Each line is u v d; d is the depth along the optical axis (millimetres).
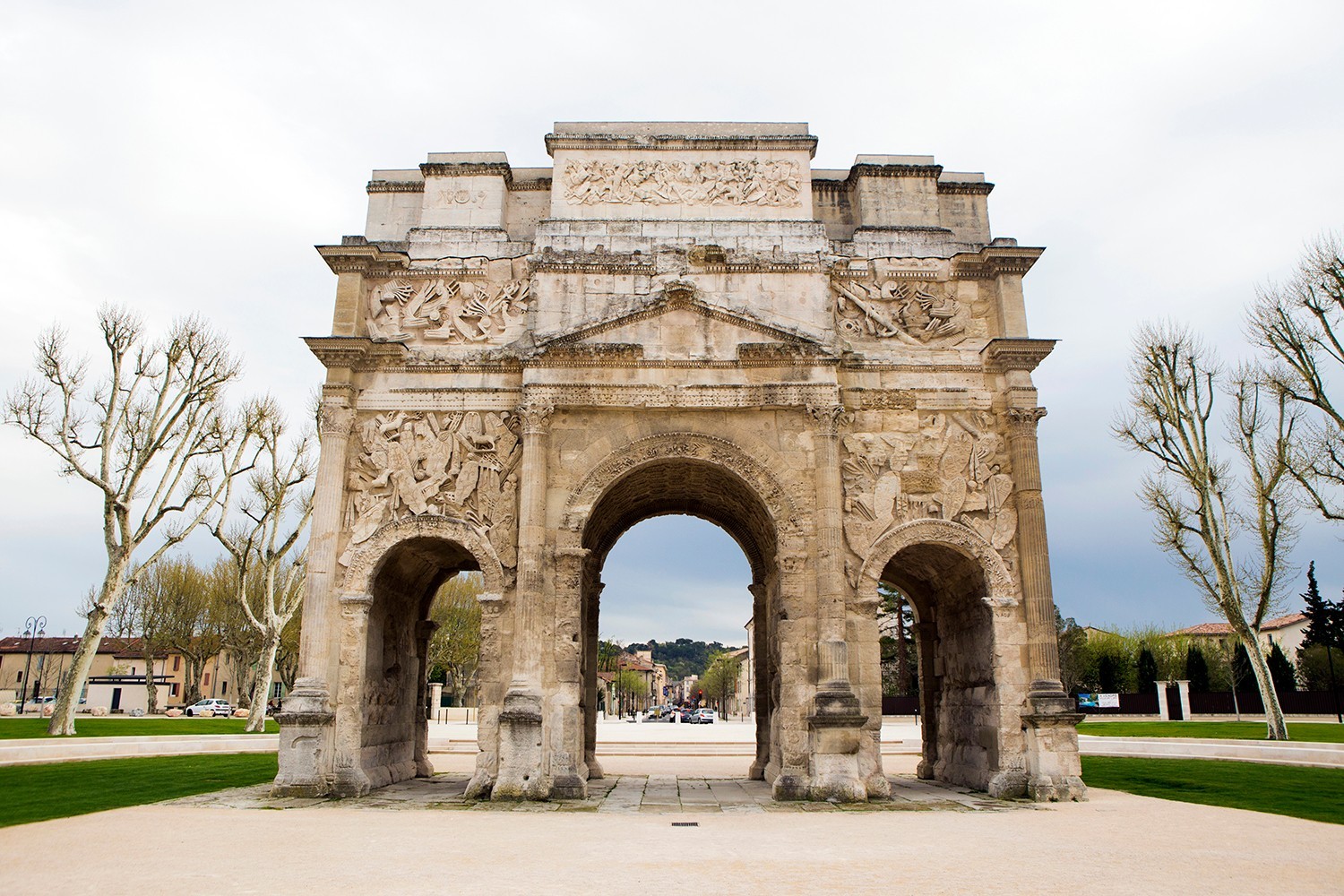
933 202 32625
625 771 37844
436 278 31391
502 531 28875
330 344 29484
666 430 29547
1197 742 40406
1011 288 31078
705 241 31453
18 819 20641
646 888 13500
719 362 29516
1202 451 44094
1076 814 22969
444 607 83062
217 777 30984
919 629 35500
